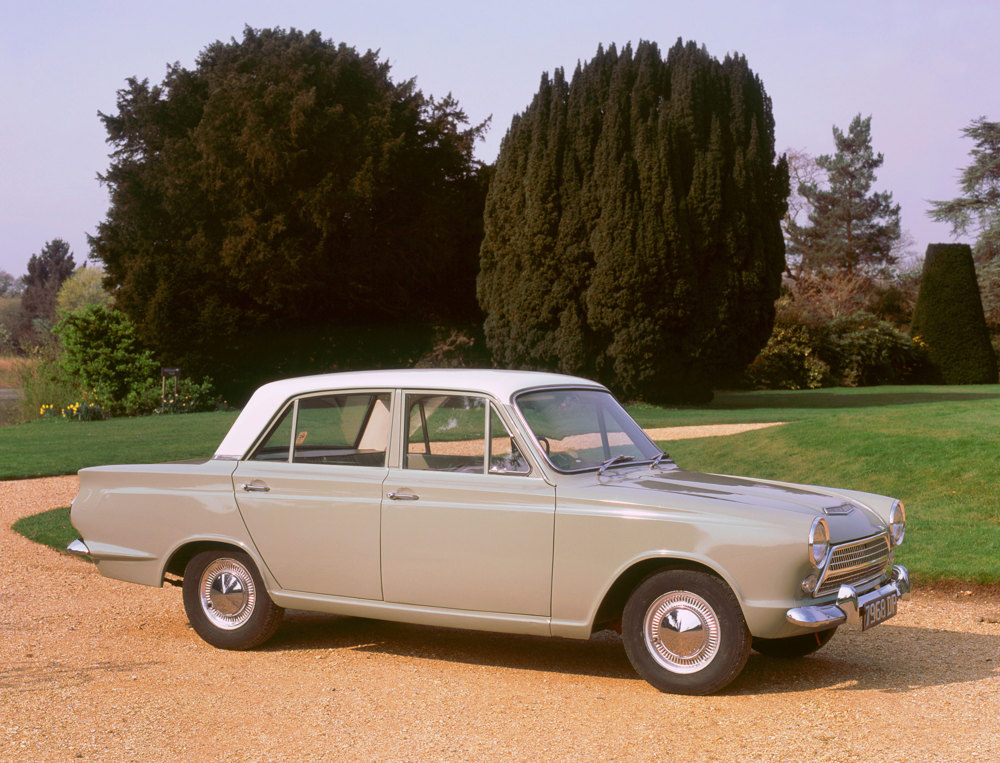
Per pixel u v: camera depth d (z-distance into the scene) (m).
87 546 6.24
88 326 30.86
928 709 4.61
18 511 11.92
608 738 4.24
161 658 5.71
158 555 6.04
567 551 5.02
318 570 5.62
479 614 5.25
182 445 18.73
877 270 65.31
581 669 5.43
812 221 67.62
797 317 38.84
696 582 4.80
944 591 7.34
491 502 5.21
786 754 4.00
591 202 26.22
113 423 25.48
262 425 5.97
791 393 33.41
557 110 26.81
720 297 26.17
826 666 5.46
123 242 31.80
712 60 26.88
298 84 30.16
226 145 29.98
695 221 25.94
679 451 15.52
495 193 29.00
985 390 33.69
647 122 26.28
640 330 25.67
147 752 4.11
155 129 33.94
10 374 34.44
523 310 27.39
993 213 56.28
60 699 4.88
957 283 39.78
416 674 5.34
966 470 10.56
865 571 5.17
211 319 30.48
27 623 6.66
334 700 4.84
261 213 30.00
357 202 30.27
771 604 4.63
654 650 4.93
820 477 11.61
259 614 5.82
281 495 5.73
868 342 38.69
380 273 32.22
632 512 4.92
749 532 4.68
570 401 5.74
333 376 6.01
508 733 4.32
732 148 26.64
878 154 66.75
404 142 31.38
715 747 4.11
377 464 5.61
